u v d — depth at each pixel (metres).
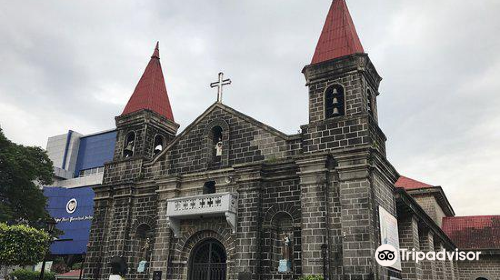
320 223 19.66
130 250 25.70
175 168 26.06
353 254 18.33
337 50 22.67
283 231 21.73
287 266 20.64
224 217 22.97
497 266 37.81
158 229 24.58
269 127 23.30
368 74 22.62
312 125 21.58
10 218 34.47
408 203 23.20
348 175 19.53
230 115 24.95
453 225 43.09
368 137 20.00
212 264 22.94
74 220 66.94
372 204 19.08
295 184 21.62
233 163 23.89
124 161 28.41
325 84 22.27
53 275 46.47
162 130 30.09
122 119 29.84
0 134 37.41
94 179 79.31
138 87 31.44
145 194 26.50
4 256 19.62
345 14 24.02
